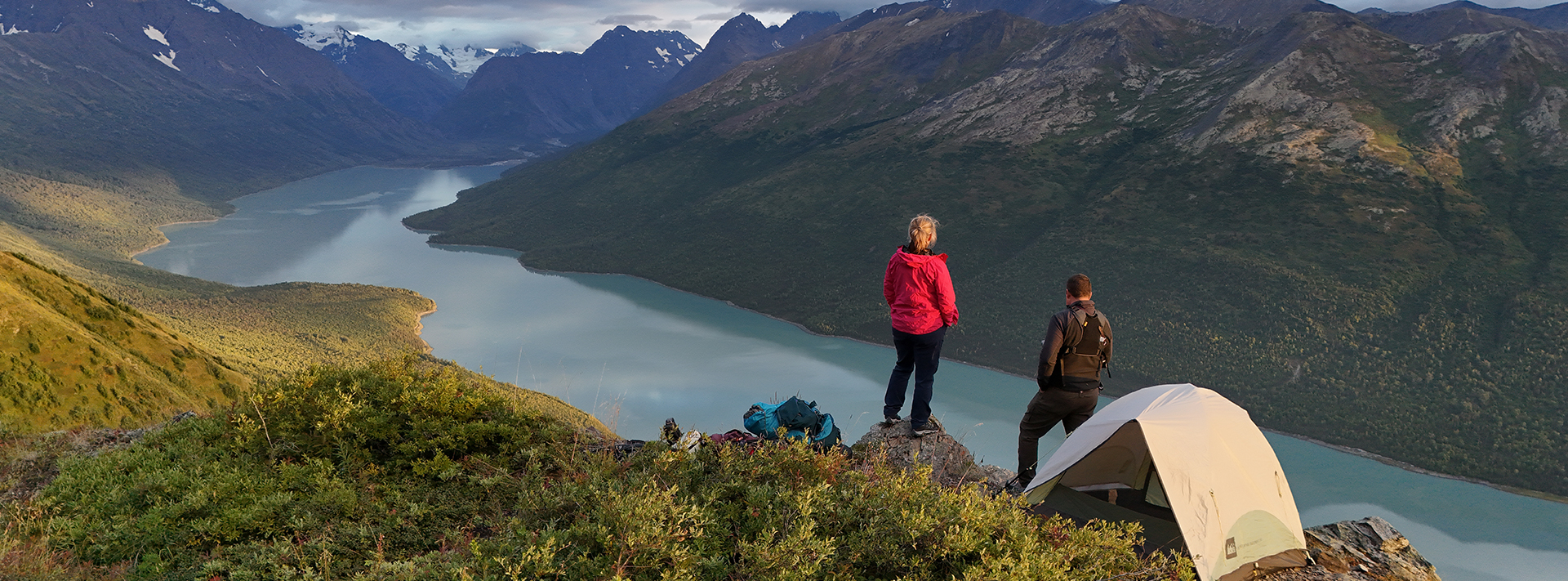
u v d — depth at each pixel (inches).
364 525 279.1
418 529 284.8
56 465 361.4
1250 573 262.1
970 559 237.3
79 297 3120.1
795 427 354.6
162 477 306.2
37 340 2500.0
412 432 350.6
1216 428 278.4
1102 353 323.9
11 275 2965.1
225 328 7514.8
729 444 319.3
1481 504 5049.2
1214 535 258.8
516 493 304.2
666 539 230.4
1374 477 5487.2
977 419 6535.4
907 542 240.1
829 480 291.4
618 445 357.4
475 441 351.3
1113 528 258.4
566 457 327.0
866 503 262.2
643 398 7130.9
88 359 2578.7
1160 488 278.2
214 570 252.5
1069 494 299.0
